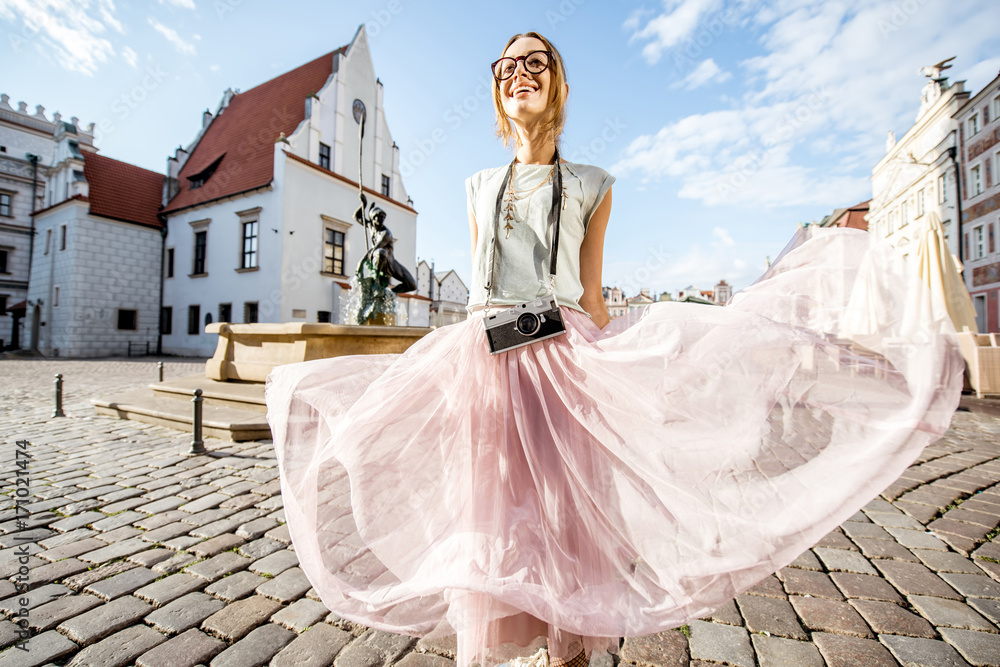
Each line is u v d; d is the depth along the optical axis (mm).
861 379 1094
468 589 963
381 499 1254
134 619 1872
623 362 1195
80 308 23953
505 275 1333
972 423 5699
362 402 1341
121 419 5859
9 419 5898
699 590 1049
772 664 1619
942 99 22688
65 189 25219
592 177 1387
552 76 1376
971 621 1856
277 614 1916
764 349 1166
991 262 19875
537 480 1132
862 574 2236
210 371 7254
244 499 3199
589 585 1078
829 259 1221
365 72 26578
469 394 1241
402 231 29234
